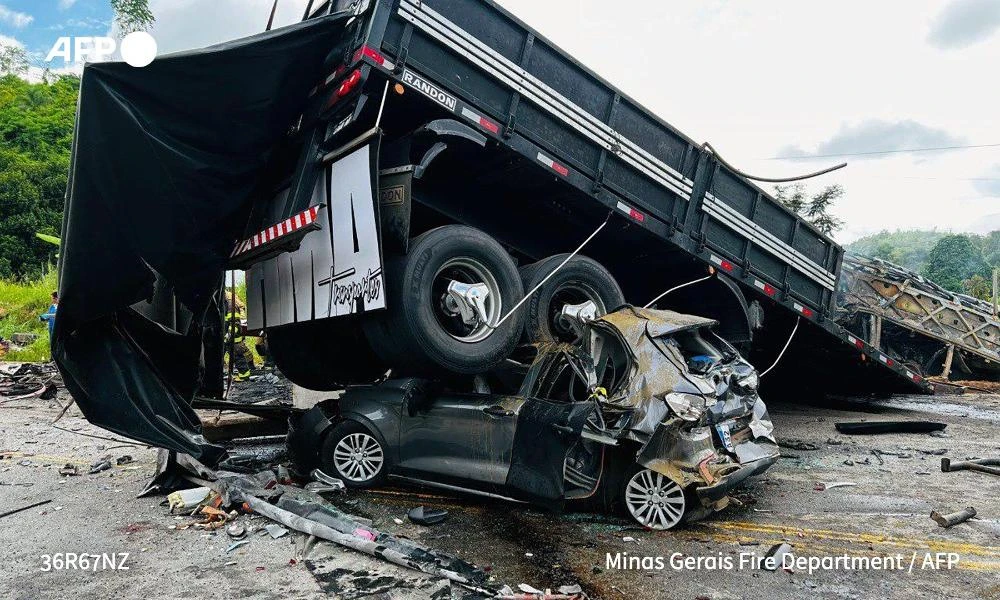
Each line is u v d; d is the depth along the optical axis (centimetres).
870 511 503
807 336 973
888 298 1642
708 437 457
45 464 618
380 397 562
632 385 480
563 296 732
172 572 359
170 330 584
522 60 578
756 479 610
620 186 666
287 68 528
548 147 606
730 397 496
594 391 490
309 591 335
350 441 568
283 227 568
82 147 459
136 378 525
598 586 353
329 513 433
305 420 589
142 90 476
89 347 511
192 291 543
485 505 512
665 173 694
